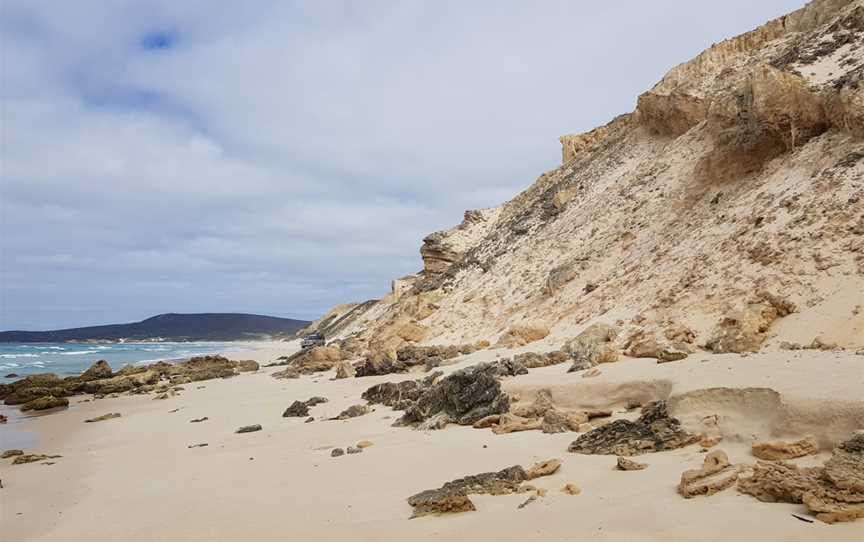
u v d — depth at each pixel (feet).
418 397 62.23
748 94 78.64
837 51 76.18
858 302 46.32
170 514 32.68
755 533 20.56
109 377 131.44
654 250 83.05
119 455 53.01
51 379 120.47
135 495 37.86
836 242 53.72
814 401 29.55
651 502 25.18
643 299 71.26
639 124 137.18
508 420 47.73
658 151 119.03
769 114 74.08
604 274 90.74
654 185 103.96
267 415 70.54
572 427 42.93
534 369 62.59
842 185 58.34
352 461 41.14
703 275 64.64
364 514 29.04
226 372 141.49
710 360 46.32
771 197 67.36
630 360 56.39
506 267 127.34
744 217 68.49
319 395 83.71
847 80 66.80
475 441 43.65
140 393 111.75
